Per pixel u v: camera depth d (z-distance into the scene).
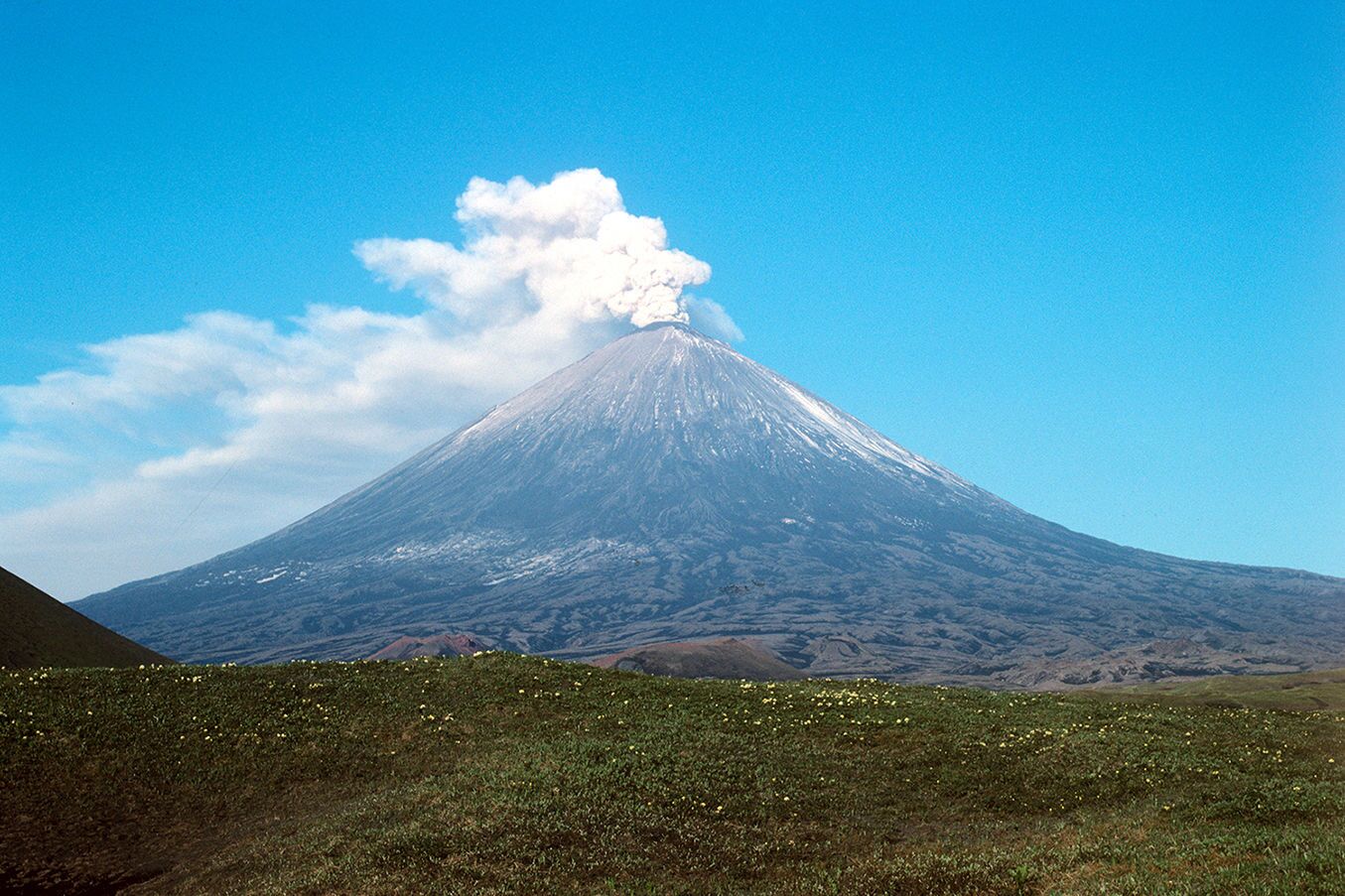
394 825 36.28
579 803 37.22
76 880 34.47
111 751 41.50
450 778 40.28
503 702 47.69
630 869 33.31
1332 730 46.59
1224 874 28.23
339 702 47.16
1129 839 33.47
